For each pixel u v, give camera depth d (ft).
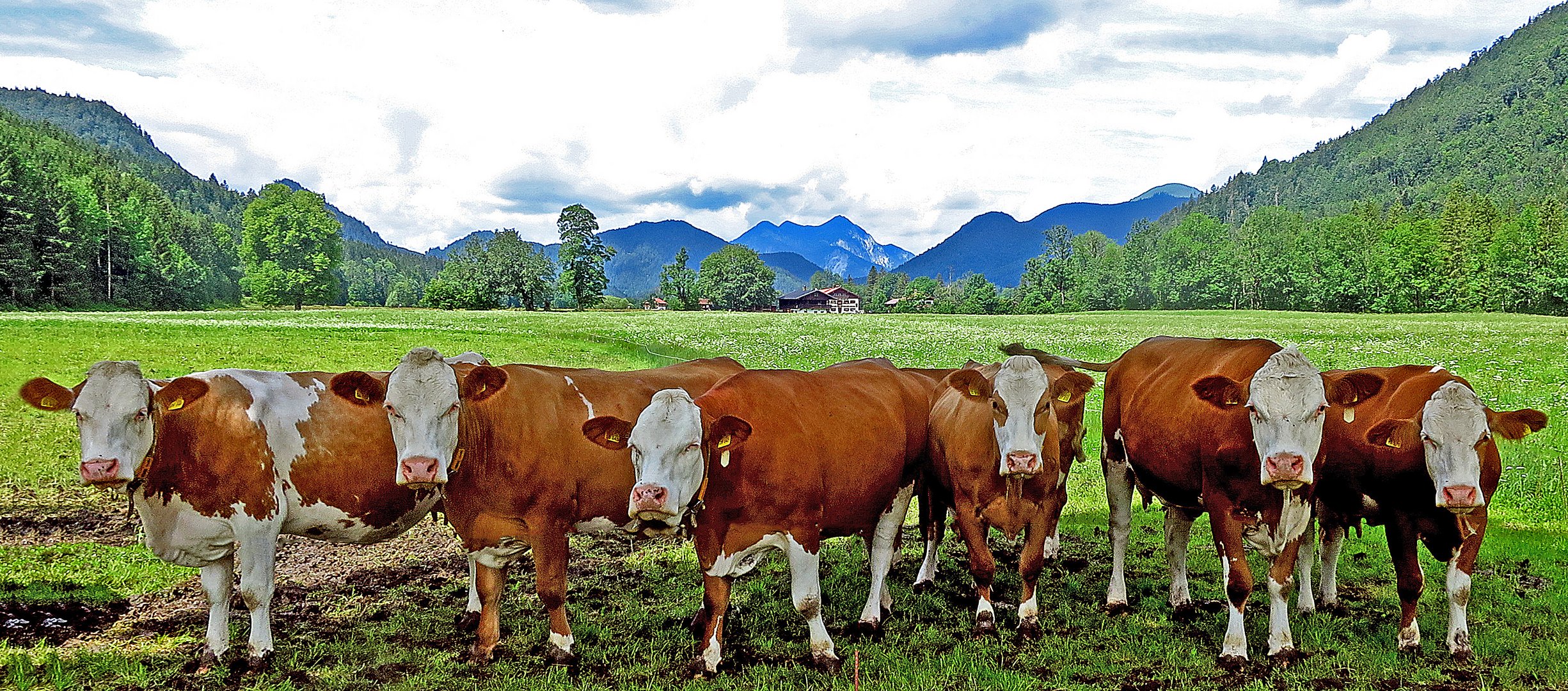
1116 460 27.96
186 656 22.65
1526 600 26.53
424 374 21.07
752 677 21.84
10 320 130.00
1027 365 22.80
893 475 24.68
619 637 24.31
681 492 20.27
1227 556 22.85
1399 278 312.91
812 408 23.04
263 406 22.50
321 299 327.06
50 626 24.02
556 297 413.59
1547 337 114.83
